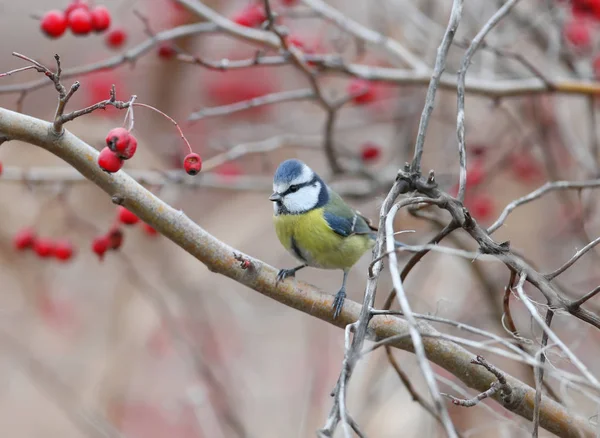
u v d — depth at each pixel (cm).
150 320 1291
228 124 1398
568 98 1175
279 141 1083
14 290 1403
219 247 604
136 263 1310
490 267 1094
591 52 1082
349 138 1429
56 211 1280
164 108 1387
